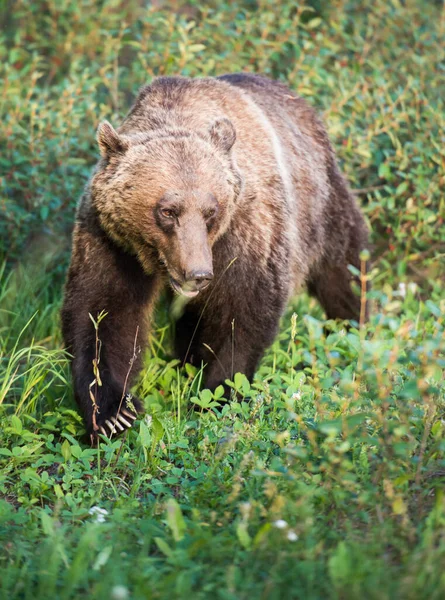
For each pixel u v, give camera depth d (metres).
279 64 16.22
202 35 15.55
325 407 8.63
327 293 13.51
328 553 6.59
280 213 10.78
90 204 10.19
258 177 10.57
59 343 12.48
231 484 8.08
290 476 7.42
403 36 16.53
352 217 13.34
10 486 8.84
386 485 7.11
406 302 13.47
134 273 10.18
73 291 10.25
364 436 7.91
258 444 8.64
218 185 9.57
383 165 14.25
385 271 14.79
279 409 9.69
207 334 10.89
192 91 10.88
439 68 15.88
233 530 7.18
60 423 10.52
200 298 10.71
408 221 14.55
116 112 15.01
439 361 7.64
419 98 14.72
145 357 11.55
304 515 6.88
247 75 12.62
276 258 10.70
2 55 17.03
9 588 6.55
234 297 10.48
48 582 6.41
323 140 13.03
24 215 14.02
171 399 10.85
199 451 9.13
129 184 9.62
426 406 8.62
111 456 9.02
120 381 10.16
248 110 11.12
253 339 10.72
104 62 16.52
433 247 14.62
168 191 9.40
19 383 11.52
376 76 14.91
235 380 10.07
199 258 9.17
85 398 9.89
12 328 12.55
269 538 6.71
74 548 7.11
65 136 14.47
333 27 16.03
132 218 9.63
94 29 17.70
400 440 7.97
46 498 8.52
